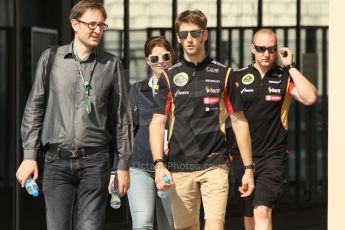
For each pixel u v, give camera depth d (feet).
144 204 61.77
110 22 85.66
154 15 87.04
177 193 58.39
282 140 66.69
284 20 96.02
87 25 53.78
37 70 54.65
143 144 61.67
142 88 62.18
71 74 54.08
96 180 53.98
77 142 53.88
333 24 57.00
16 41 81.92
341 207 57.26
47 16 82.23
